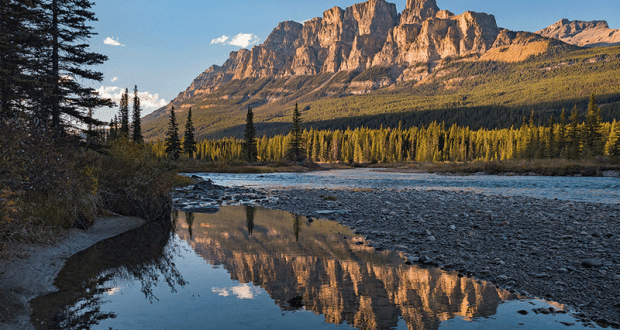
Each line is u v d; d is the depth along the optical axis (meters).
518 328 4.59
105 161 13.77
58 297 5.63
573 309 5.33
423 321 4.79
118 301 5.50
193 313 5.03
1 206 6.74
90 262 7.72
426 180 41.41
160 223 12.98
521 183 34.22
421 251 8.84
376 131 165.12
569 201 18.89
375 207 16.94
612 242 9.27
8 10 13.74
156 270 7.20
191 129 88.50
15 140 8.37
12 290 5.58
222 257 8.24
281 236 10.72
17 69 14.73
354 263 7.79
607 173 42.31
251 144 89.25
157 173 14.20
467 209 15.80
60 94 17.17
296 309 5.21
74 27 17.66
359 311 5.17
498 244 9.41
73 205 10.34
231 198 21.80
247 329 4.48
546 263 7.63
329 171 77.12
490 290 6.14
